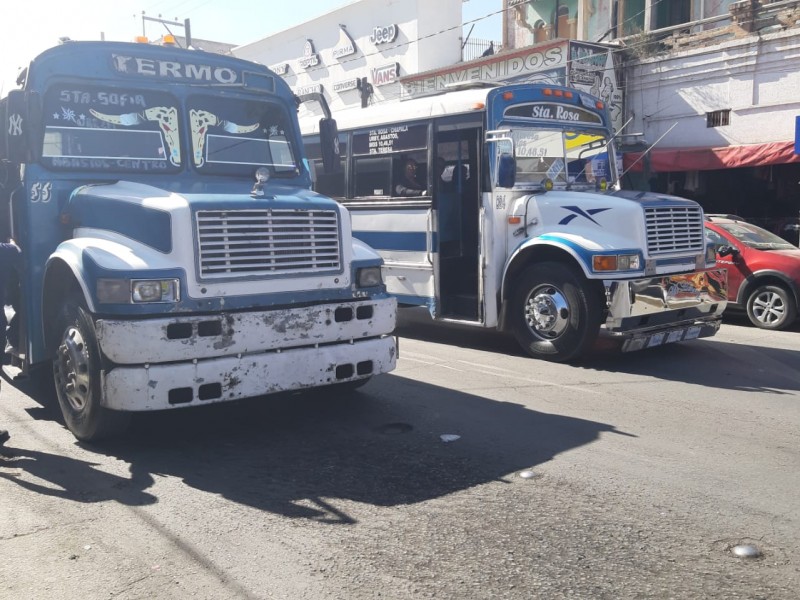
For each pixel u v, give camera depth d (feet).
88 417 18.29
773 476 16.63
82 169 20.47
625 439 19.24
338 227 19.95
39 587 11.91
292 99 24.27
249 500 15.43
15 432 19.92
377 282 20.86
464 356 30.14
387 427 20.47
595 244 27.14
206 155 22.20
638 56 64.28
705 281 29.22
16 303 21.39
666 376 26.45
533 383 25.35
